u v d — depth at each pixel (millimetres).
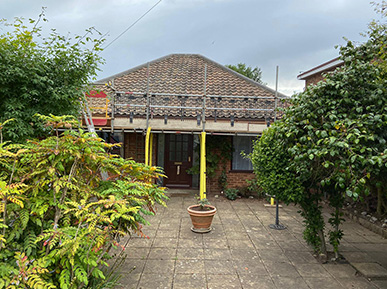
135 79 9938
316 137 3656
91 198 3133
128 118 7824
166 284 3658
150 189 3238
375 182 3531
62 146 2684
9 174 2758
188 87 9594
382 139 3277
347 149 3154
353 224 6539
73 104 4922
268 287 3639
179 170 10016
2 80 3986
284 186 4309
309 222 4531
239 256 4562
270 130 4707
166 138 9977
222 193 9297
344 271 4125
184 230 5789
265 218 6750
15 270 2150
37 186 2617
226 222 6398
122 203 2520
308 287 3662
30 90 4289
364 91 3672
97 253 2600
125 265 4160
